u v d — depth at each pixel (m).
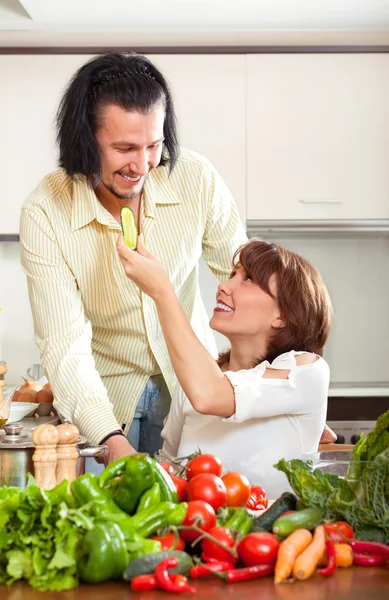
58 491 1.09
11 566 1.03
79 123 2.01
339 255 4.39
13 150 4.15
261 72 4.12
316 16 3.85
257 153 4.14
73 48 4.11
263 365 1.78
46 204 2.23
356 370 4.41
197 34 4.04
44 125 4.14
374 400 4.10
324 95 4.12
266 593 1.01
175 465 1.47
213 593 1.01
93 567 1.01
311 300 1.88
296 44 4.12
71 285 2.26
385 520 1.18
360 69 4.12
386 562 1.14
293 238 4.36
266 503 1.47
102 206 2.23
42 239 2.22
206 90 4.12
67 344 2.16
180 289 2.44
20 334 4.52
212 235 2.43
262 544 1.09
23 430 1.78
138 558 1.03
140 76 1.97
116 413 2.45
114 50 4.11
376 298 4.39
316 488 1.21
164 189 2.28
